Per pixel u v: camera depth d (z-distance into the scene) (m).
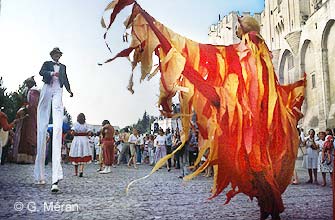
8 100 16.09
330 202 5.39
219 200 5.52
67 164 15.26
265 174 3.38
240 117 3.47
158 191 6.70
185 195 6.14
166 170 14.00
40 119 7.01
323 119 28.38
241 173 3.41
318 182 9.62
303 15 32.97
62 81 6.69
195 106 3.65
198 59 3.68
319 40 29.11
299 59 32.47
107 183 8.03
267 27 39.88
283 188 3.56
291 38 32.84
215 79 3.69
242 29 3.95
